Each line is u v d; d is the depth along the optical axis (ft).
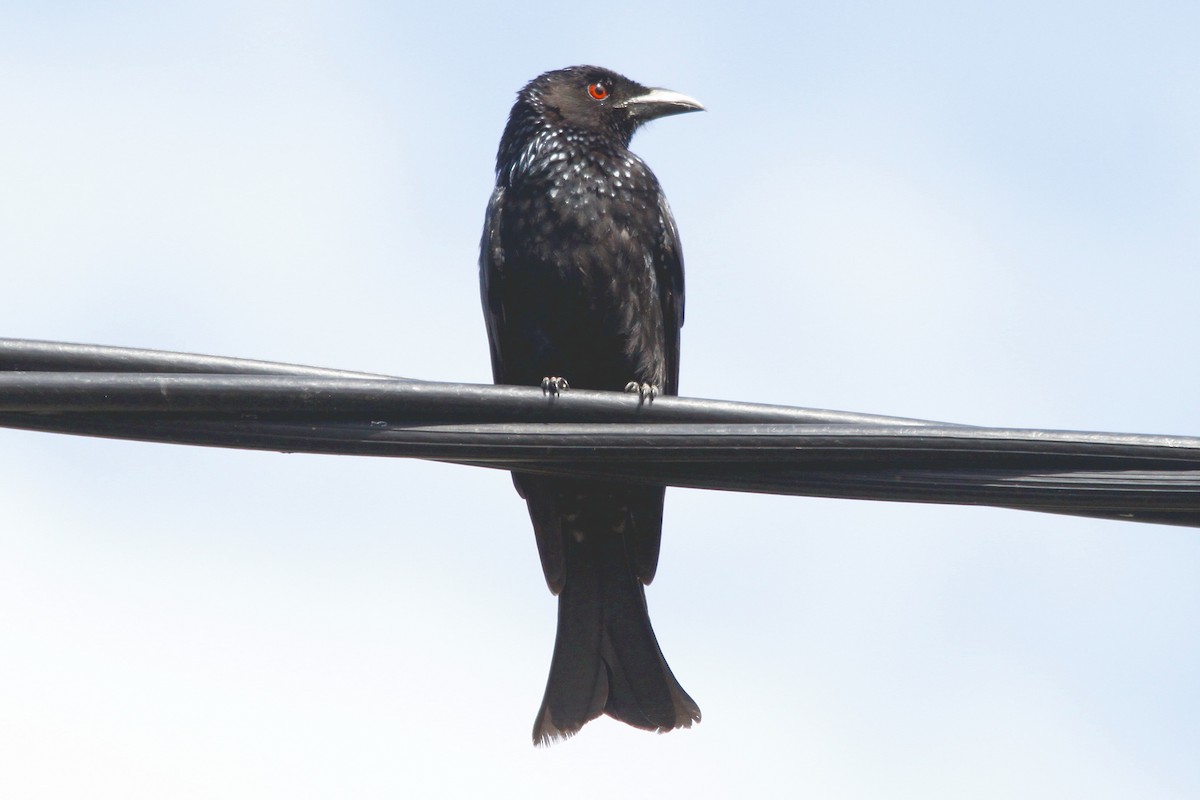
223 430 25.68
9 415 25.23
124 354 25.75
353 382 25.50
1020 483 24.61
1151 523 24.62
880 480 25.14
